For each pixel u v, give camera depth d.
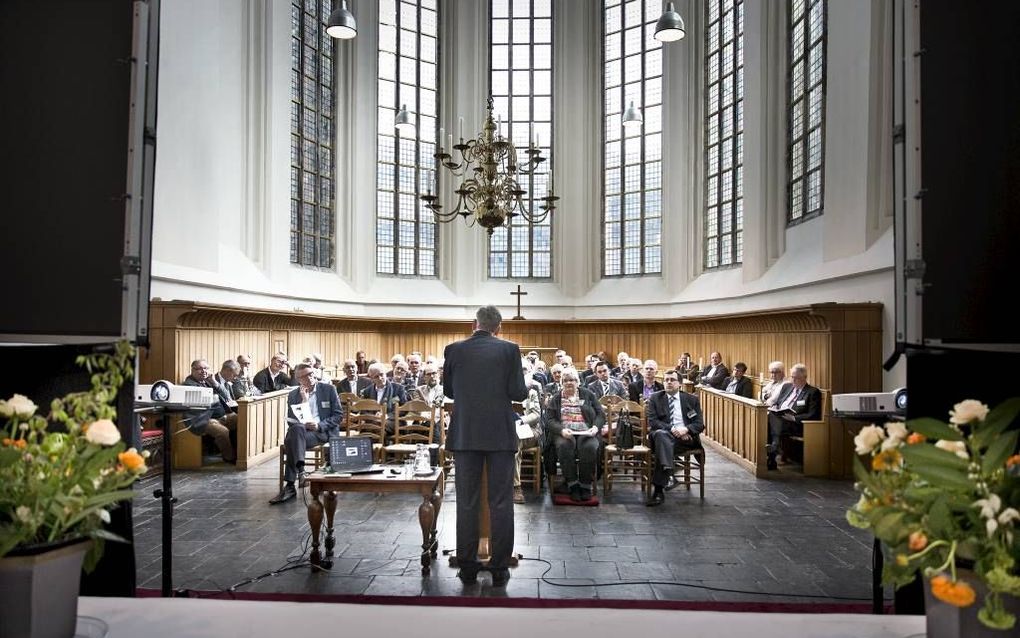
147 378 9.28
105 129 2.66
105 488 1.74
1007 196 2.48
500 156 11.43
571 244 19.92
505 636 1.67
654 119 18.83
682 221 17.56
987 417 1.52
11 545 1.48
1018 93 2.47
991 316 2.47
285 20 14.20
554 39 19.97
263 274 13.43
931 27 2.47
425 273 19.09
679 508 6.71
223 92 12.23
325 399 7.32
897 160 2.53
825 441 8.27
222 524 6.00
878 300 8.88
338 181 16.83
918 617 1.79
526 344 19.77
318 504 4.85
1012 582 1.27
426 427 7.55
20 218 2.65
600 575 4.77
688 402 7.28
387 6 18.14
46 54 2.66
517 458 7.11
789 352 11.05
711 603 4.22
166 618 1.76
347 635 1.67
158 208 9.64
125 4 2.66
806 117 12.31
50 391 2.78
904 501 1.50
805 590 4.48
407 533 5.76
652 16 18.75
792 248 12.65
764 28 13.52
